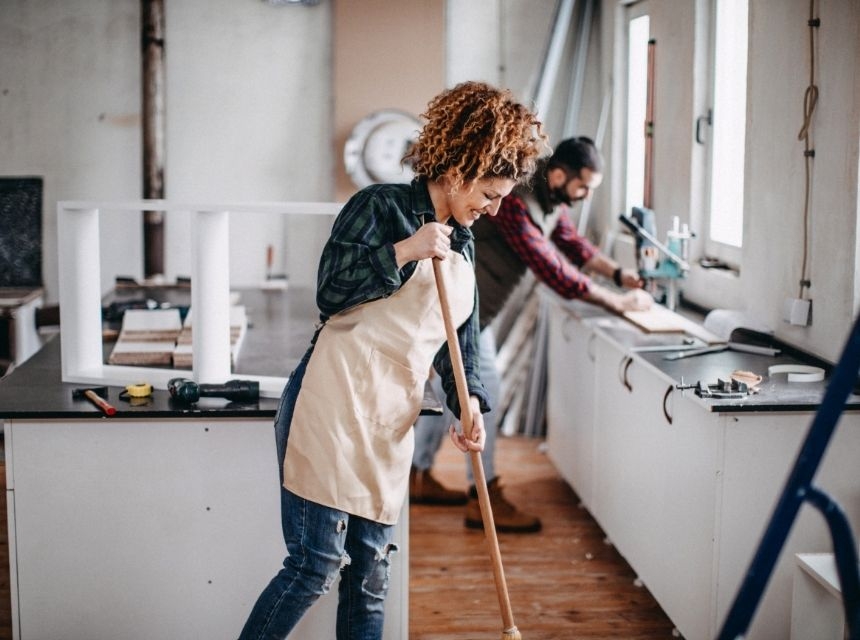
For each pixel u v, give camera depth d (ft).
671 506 11.29
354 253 8.09
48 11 19.07
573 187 13.50
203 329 9.93
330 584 8.49
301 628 9.73
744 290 13.39
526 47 19.74
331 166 19.75
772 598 10.14
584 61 19.63
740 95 14.32
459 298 8.63
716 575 10.17
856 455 10.03
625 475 12.96
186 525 9.69
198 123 19.54
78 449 9.53
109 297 16.24
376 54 19.15
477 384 8.87
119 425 9.51
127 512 9.64
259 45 19.44
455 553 13.92
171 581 9.76
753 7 12.95
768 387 10.48
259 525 9.72
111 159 19.45
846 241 10.83
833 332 11.16
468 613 12.17
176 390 9.68
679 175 15.80
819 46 11.28
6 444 9.50
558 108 19.85
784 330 12.28
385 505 8.50
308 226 19.85
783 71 12.16
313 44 19.49
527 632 11.69
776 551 5.82
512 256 14.05
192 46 19.36
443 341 8.72
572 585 12.94
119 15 19.16
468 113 8.00
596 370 14.23
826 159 11.19
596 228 19.93
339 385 8.30
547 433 18.45
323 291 8.23
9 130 19.26
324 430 8.26
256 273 19.92
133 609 9.78
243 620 9.86
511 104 8.09
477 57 19.71
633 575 13.26
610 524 13.69
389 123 19.22
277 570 9.78
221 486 9.64
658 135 16.72
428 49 19.19
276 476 9.66
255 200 19.75
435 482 15.79
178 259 19.85
